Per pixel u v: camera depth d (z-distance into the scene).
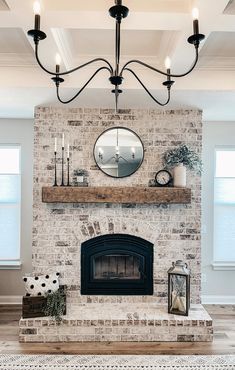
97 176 3.72
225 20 1.98
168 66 1.81
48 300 3.24
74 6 1.88
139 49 2.79
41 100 3.48
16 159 4.47
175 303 3.38
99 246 3.71
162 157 3.72
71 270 3.68
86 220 3.70
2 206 4.45
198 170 3.72
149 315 3.33
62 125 3.72
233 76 3.09
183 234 3.70
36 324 3.20
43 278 3.45
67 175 3.69
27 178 4.43
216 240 4.47
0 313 4.01
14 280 4.41
